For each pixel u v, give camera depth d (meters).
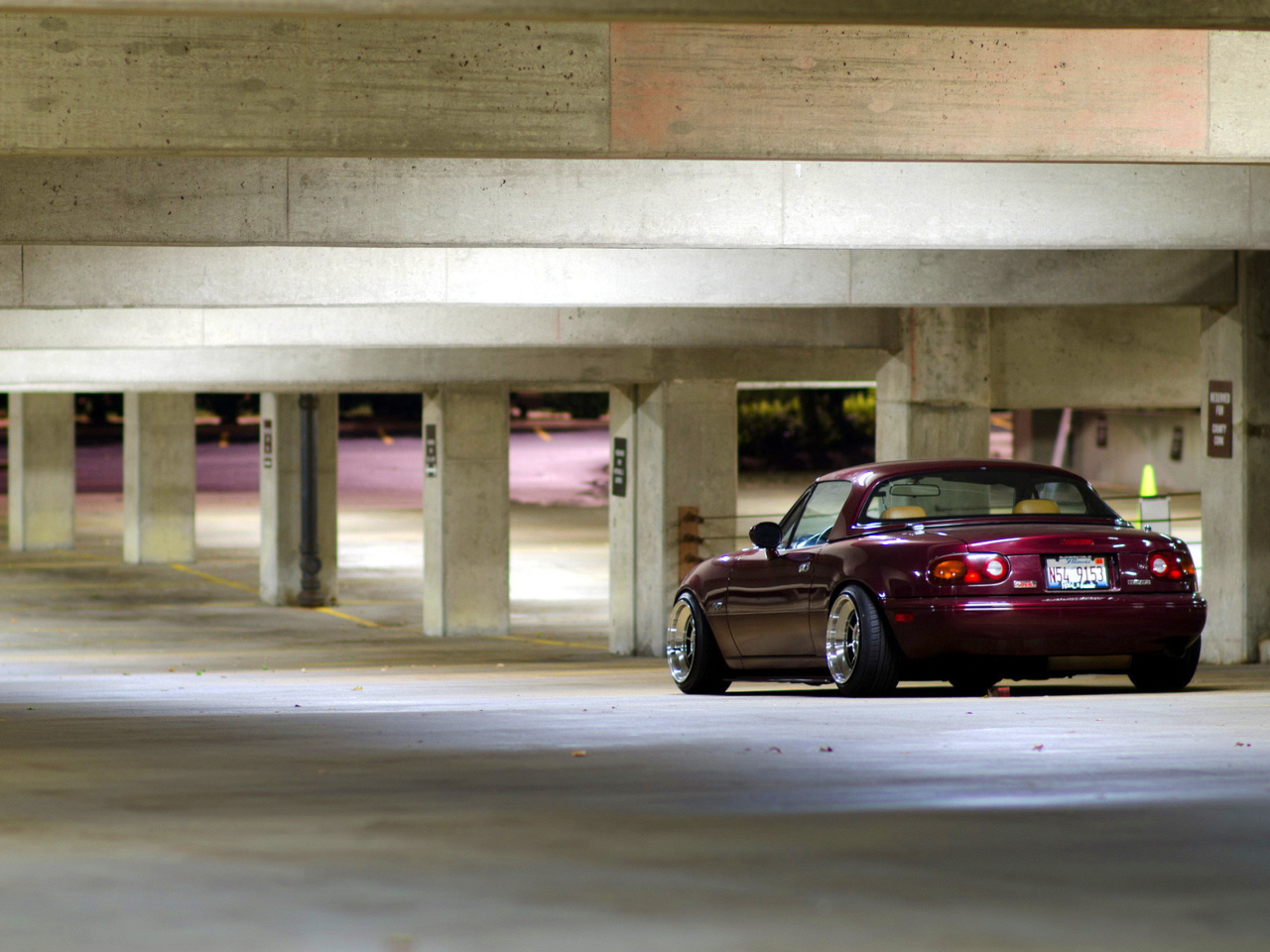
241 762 13.08
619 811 10.12
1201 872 8.13
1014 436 100.12
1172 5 18.80
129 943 6.60
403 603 61.03
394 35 22.12
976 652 19.84
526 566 69.44
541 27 22.34
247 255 32.50
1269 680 24.55
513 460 113.88
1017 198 29.31
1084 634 19.86
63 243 26.86
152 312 39.53
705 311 40.03
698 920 7.03
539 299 33.56
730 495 47.22
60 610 59.19
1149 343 42.31
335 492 60.84
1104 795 10.74
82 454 120.31
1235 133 23.73
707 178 28.31
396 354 48.78
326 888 7.74
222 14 16.64
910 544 20.31
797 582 21.94
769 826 9.51
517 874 8.08
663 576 46.88
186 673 37.28
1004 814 9.93
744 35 22.69
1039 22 18.56
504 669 35.25
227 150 21.84
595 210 28.06
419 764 12.82
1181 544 20.59
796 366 47.59
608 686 26.14
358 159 27.44
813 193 28.69
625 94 22.50
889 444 40.28
